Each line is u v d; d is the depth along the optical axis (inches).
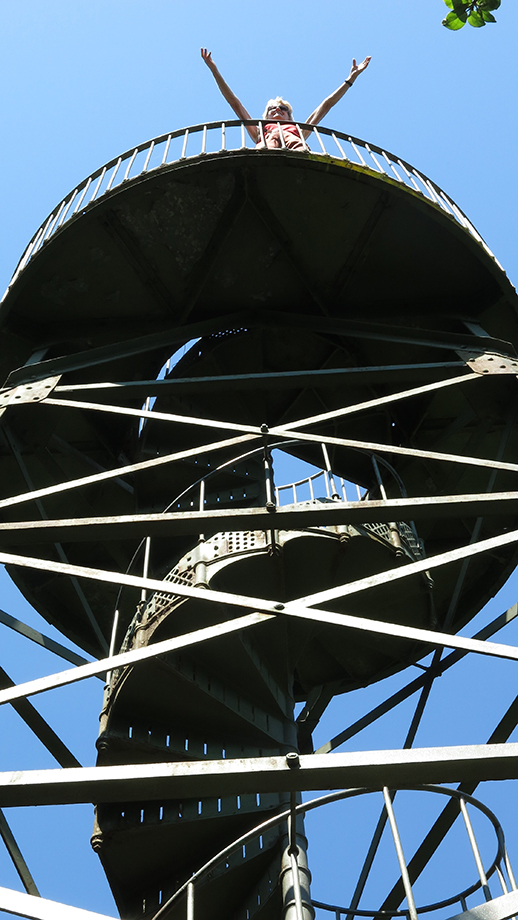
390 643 438.9
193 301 437.4
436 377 372.5
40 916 191.0
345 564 386.9
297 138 482.9
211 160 384.5
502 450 366.6
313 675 467.2
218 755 363.6
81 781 205.6
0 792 204.7
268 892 340.2
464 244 406.9
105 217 404.5
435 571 482.3
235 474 481.1
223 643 366.6
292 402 504.1
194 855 362.0
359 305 443.8
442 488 495.5
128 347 413.7
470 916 230.5
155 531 277.3
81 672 229.5
